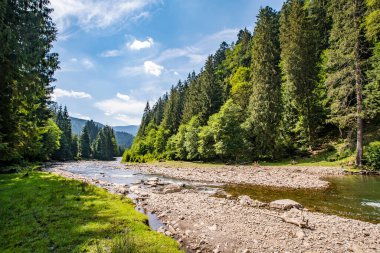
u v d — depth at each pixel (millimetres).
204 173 30031
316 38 44281
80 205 11438
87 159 107312
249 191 18266
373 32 25750
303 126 37656
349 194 16516
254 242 8758
